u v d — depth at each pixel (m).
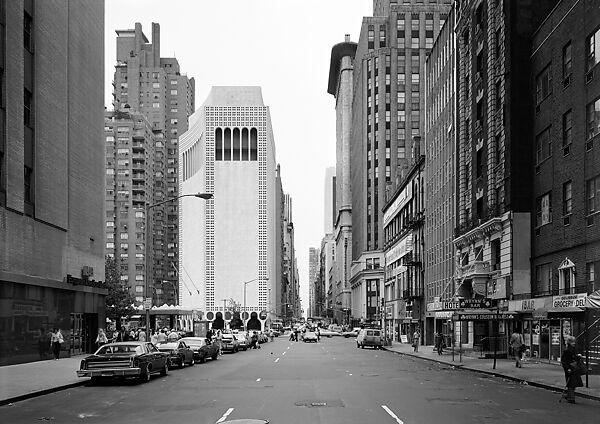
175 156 174.25
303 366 34.84
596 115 31.09
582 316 29.52
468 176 51.41
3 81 33.06
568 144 34.31
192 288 156.88
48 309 37.81
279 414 15.48
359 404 17.55
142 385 23.78
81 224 45.78
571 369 18.20
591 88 31.39
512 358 40.50
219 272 155.75
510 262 39.50
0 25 32.91
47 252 38.84
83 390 22.22
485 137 45.44
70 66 44.34
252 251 156.62
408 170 81.12
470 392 21.12
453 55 56.81
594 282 30.81
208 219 157.25
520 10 40.62
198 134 161.12
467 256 50.66
